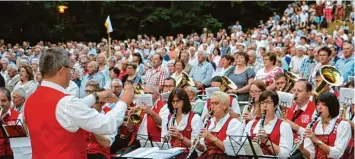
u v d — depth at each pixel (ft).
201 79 39.14
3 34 110.01
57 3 109.60
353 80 28.30
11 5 108.27
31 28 112.57
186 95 22.34
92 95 14.88
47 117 13.43
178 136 21.04
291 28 95.86
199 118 22.31
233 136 19.20
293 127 21.02
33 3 108.78
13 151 20.85
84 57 40.75
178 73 36.58
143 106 23.45
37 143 13.71
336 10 95.66
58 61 13.70
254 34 85.30
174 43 80.43
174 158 20.27
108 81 37.81
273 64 32.86
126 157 18.56
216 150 20.89
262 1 126.11
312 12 96.02
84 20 119.75
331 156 19.94
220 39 83.76
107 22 69.72
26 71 31.12
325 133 20.36
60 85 13.88
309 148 20.49
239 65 33.63
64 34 116.67
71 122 13.37
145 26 122.11
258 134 19.49
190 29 124.16
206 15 123.95
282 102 23.17
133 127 24.59
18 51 71.41
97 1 117.91
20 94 24.41
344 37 68.28
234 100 25.77
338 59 37.99
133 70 37.42
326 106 20.21
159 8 121.08
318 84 26.37
